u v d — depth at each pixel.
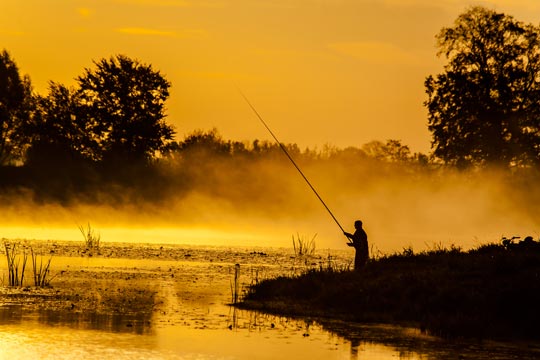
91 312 59.22
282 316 59.66
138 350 47.31
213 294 70.62
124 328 53.50
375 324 57.00
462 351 49.06
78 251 116.31
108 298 66.44
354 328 55.47
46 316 57.12
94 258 105.81
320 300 64.25
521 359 47.41
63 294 68.00
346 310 61.56
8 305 61.53
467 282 60.62
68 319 56.16
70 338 49.94
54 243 132.62
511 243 69.06
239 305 64.19
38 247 121.56
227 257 115.31
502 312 56.34
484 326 54.06
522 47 191.88
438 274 63.03
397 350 49.00
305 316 59.66
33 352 46.16
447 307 58.06
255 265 102.88
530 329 53.97
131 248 127.75
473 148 191.38
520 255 63.88
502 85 189.00
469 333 53.19
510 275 61.28
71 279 79.06
